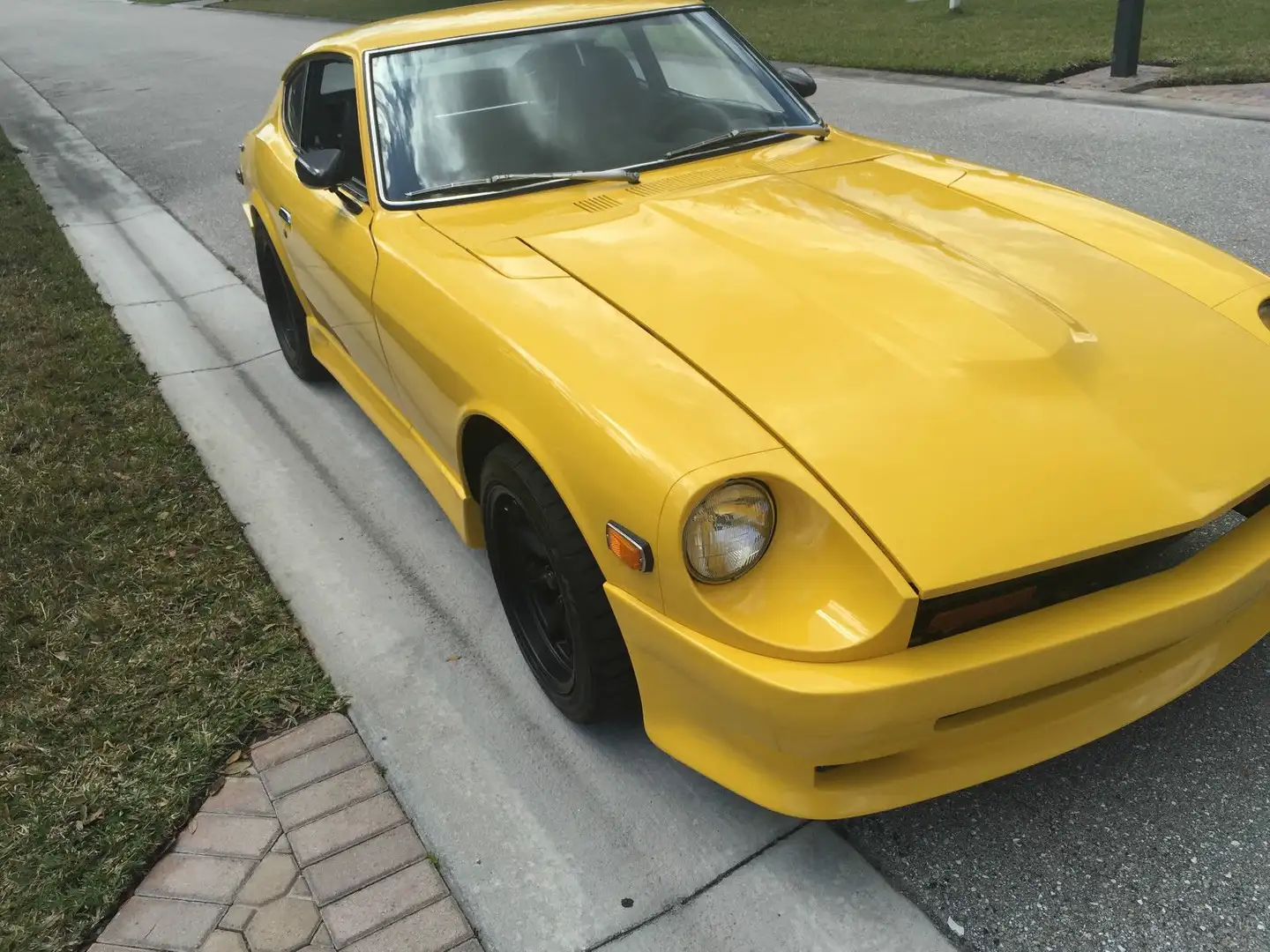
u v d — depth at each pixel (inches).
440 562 129.7
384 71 126.4
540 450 83.5
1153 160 248.7
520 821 90.5
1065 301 90.9
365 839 89.8
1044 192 114.8
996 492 71.4
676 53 134.3
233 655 113.2
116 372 190.5
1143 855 81.1
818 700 67.5
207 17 905.5
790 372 79.2
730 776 78.0
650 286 91.9
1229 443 78.8
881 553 68.0
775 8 568.4
